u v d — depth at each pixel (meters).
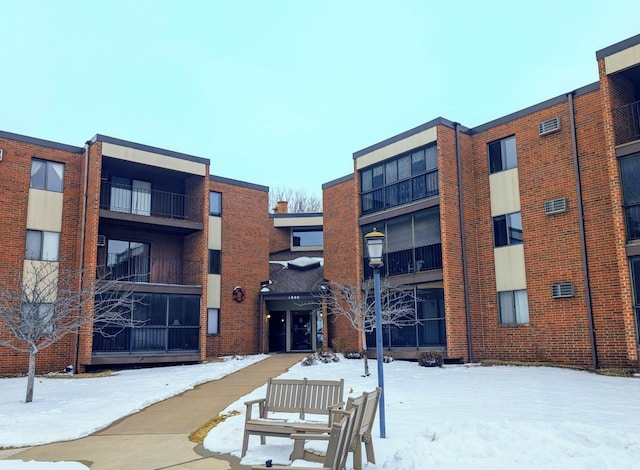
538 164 18.62
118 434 9.17
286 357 23.34
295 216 34.22
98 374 18.70
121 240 22.86
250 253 27.25
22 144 20.28
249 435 8.00
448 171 19.94
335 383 7.82
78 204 21.23
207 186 23.69
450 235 19.47
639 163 15.06
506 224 19.45
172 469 6.76
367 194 23.20
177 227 22.69
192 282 23.44
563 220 17.67
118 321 19.88
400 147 21.61
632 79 16.59
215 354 25.00
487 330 19.48
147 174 23.61
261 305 26.78
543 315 17.91
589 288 16.62
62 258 20.53
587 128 17.27
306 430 6.68
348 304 21.94
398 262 21.67
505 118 19.84
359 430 6.14
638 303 14.78
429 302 20.64
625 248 14.95
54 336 13.69
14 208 19.73
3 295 16.70
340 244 25.12
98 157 20.61
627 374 14.64
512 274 19.03
